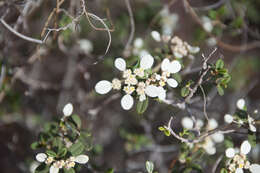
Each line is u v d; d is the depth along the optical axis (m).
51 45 0.51
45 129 0.41
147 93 0.37
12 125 0.56
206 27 0.50
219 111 0.56
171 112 0.54
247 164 0.39
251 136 0.40
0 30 0.48
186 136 0.44
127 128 0.56
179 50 0.43
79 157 0.38
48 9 0.50
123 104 0.37
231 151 0.39
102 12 0.55
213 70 0.39
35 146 0.41
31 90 0.57
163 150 0.54
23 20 0.47
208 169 0.47
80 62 0.57
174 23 0.57
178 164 0.43
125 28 0.57
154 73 0.38
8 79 0.51
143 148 0.56
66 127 0.40
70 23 0.42
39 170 0.37
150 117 0.55
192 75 0.47
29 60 0.51
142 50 0.49
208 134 0.40
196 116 0.52
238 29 0.52
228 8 0.52
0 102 0.53
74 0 0.45
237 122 0.40
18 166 0.54
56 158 0.38
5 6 0.46
